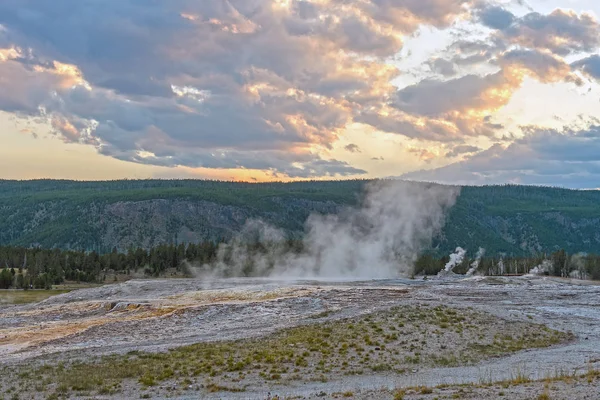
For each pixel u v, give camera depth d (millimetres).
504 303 62531
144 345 41062
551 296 69375
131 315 60156
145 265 145125
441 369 32281
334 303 57719
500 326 44594
